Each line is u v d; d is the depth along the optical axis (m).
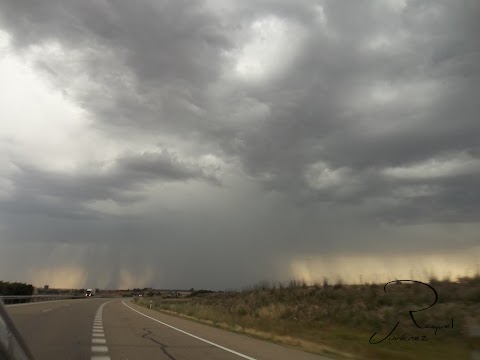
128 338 15.88
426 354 14.04
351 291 31.08
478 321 16.81
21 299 49.16
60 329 18.06
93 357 11.18
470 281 23.59
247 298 47.62
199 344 15.04
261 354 13.08
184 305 54.44
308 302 32.09
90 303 57.09
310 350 14.80
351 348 15.47
